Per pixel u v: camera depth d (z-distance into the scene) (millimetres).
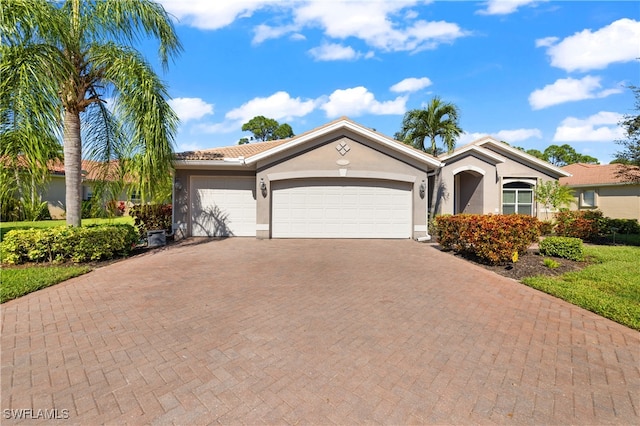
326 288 6551
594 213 15531
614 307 5277
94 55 9508
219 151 16281
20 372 3383
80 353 3803
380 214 14148
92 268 8328
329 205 14070
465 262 9234
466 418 2705
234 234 14773
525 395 3037
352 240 13602
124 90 9305
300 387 3127
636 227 17406
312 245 12211
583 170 25906
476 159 16891
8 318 4887
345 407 2832
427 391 3076
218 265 8719
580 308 5508
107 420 2658
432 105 16172
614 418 2729
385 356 3756
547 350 3959
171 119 10312
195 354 3781
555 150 50812
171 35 10570
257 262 9117
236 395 3004
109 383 3193
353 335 4324
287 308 5363
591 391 3117
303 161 13648
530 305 5629
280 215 14008
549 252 9898
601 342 4195
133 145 9727
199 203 14656
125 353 3805
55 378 3275
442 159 16141
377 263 9031
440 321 4848
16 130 7617
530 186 17844
